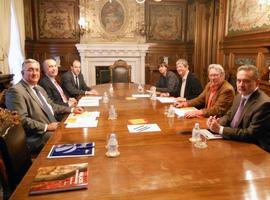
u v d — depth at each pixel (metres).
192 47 6.87
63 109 2.73
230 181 1.16
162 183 1.15
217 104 2.41
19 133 1.62
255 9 3.94
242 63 4.38
